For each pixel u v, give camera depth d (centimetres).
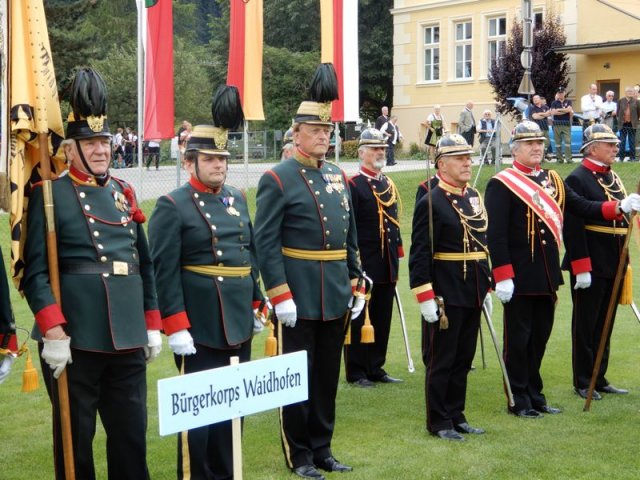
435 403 631
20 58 457
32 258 445
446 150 635
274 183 559
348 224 580
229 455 530
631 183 1784
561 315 1039
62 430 442
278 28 4169
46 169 450
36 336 452
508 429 648
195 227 514
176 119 4003
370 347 792
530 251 675
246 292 527
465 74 3122
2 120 457
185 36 5362
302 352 413
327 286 560
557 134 1972
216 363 518
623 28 2616
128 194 477
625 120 1997
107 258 455
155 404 706
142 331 463
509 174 683
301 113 570
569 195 714
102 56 4434
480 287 634
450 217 627
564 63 2766
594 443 615
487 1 3005
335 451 602
